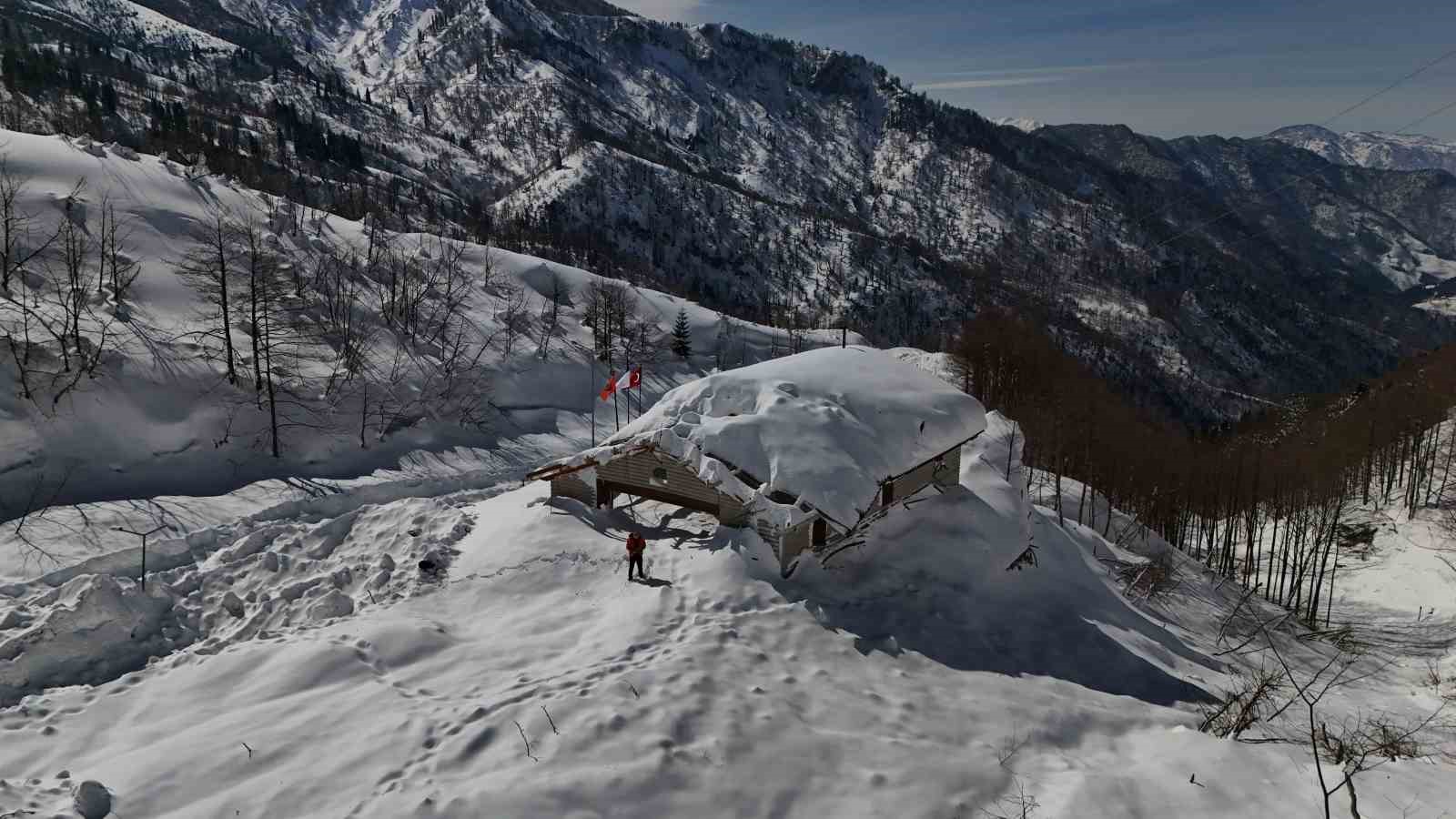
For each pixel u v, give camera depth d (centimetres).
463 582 2992
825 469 3139
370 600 2948
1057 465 5856
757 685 2359
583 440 6775
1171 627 3769
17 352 4494
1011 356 7612
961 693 2519
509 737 2008
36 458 4144
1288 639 4138
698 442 3219
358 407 5691
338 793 1823
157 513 4100
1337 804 2006
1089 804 1953
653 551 3128
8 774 1955
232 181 8269
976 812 1947
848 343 11881
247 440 5012
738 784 1928
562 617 2745
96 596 2672
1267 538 6750
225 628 2862
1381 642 4419
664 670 2330
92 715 2209
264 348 5419
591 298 9481
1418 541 5912
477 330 7644
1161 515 6419
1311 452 7250
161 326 5509
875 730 2248
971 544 3459
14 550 3503
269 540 3509
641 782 1873
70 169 6775
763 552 3050
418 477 5303
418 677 2336
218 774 1894
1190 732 2386
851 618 2878
